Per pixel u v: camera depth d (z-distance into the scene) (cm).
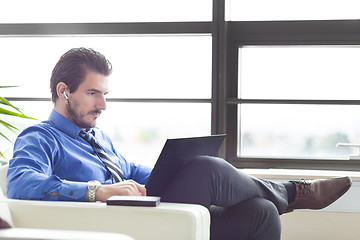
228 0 346
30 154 207
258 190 224
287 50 347
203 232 177
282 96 348
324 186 251
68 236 94
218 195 211
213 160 214
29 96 355
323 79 345
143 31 347
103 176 236
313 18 345
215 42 339
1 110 247
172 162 205
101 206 176
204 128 346
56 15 356
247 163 349
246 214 215
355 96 342
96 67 238
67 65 235
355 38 340
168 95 350
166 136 350
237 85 349
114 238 91
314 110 345
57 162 223
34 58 356
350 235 317
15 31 352
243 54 351
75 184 190
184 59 349
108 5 353
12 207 183
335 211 317
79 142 237
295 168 345
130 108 352
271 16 348
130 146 353
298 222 321
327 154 345
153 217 172
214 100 340
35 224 181
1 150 336
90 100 237
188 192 207
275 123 348
